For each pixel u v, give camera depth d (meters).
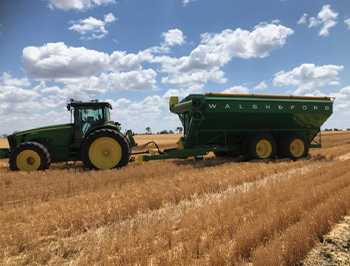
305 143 11.03
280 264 2.44
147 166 8.82
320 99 11.34
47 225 3.56
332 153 12.50
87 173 7.66
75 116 9.01
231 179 6.29
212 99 9.56
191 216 3.69
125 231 3.34
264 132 10.43
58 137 9.03
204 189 5.59
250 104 10.01
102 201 4.66
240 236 2.88
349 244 3.00
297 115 10.76
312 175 6.61
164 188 5.40
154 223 3.66
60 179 6.71
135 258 2.64
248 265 2.49
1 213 4.24
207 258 2.60
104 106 9.29
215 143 10.87
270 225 3.20
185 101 10.22
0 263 2.71
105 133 8.56
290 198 4.39
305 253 2.79
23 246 3.09
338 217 3.74
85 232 3.57
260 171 7.30
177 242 3.05
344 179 5.47
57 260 2.81
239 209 3.92
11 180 6.80
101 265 2.56
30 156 8.48
